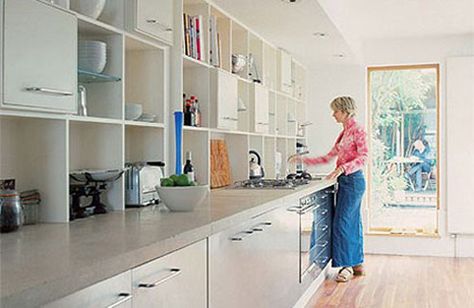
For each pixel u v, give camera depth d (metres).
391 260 6.36
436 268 5.88
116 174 2.54
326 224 5.14
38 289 1.18
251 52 5.02
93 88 2.67
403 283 5.19
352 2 5.04
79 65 2.47
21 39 1.87
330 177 5.05
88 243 1.70
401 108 6.85
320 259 4.86
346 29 5.28
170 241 1.82
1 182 2.16
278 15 4.25
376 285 5.11
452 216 6.52
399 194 6.85
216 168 4.45
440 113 6.62
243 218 2.59
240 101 4.59
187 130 3.65
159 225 2.11
